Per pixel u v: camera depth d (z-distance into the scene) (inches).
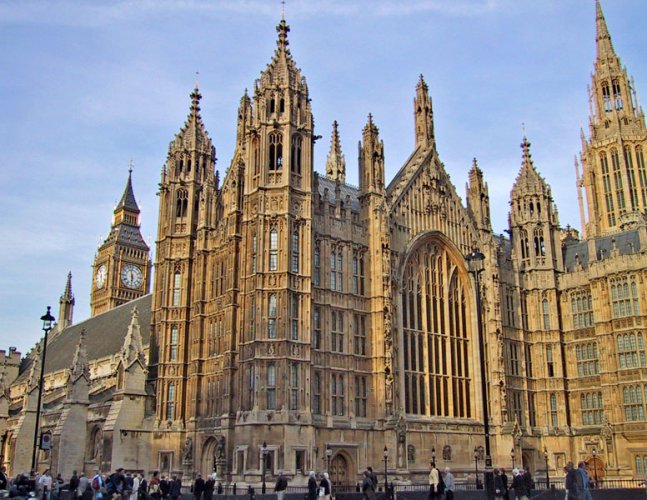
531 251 3489.2
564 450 3206.2
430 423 2748.5
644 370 3031.5
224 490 2267.5
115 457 2694.4
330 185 3034.0
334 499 1829.5
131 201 6619.1
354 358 2571.4
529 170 3624.5
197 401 2746.1
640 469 2977.4
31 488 1822.1
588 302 3348.9
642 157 4936.0
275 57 2659.9
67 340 4815.5
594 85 5265.8
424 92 3228.3
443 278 3051.2
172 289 2952.8
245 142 2824.8
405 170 3034.0
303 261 2461.9
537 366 3346.5
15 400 4315.9
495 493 1702.8
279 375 2303.2
